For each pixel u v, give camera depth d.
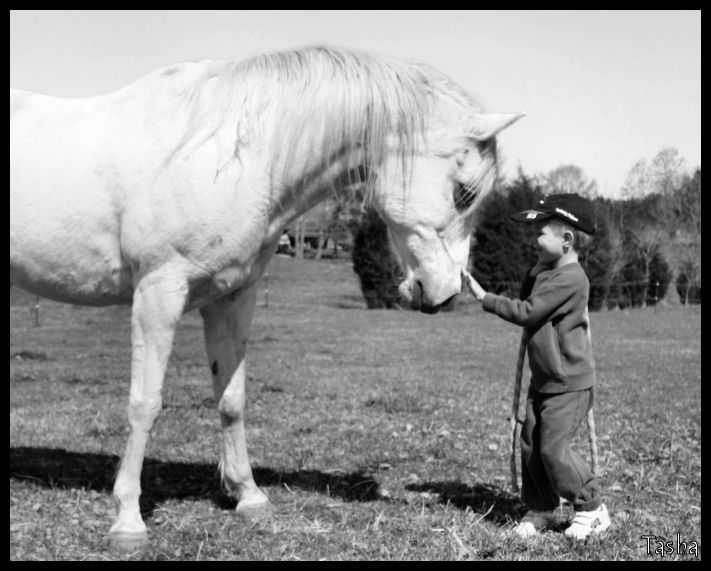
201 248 3.62
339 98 3.73
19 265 3.96
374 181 3.85
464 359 13.22
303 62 3.81
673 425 6.98
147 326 3.67
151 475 4.90
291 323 20.98
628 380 10.51
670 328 20.78
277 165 3.71
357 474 5.06
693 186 34.41
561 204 3.85
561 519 4.12
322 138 3.75
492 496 4.59
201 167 3.57
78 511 4.15
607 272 28.80
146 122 3.75
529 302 3.75
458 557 3.53
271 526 3.95
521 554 3.57
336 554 3.57
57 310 21.61
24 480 4.70
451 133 3.76
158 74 3.93
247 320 4.12
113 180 3.69
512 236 27.53
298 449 5.79
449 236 3.86
